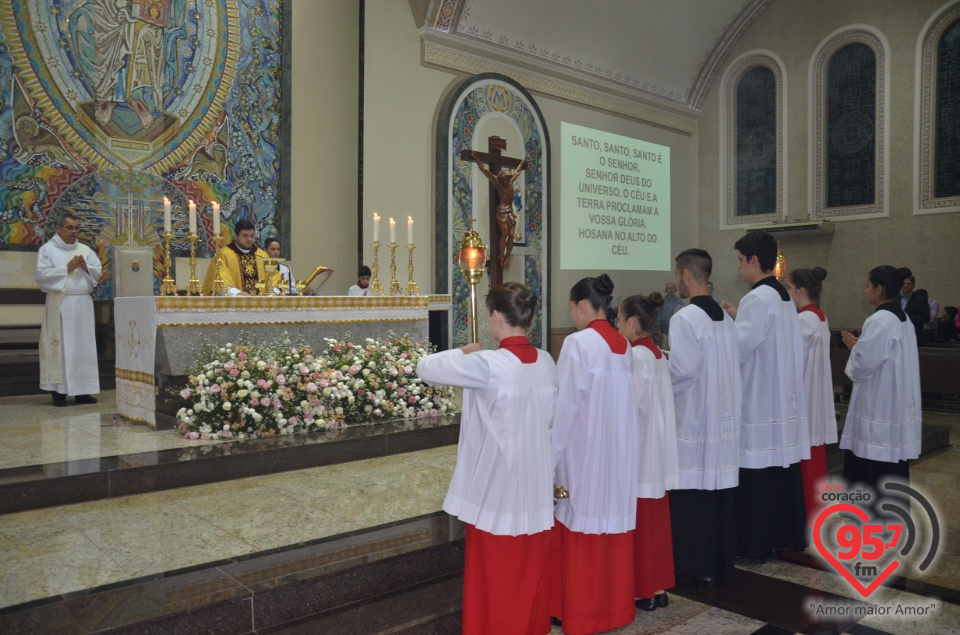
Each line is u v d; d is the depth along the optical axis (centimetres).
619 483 296
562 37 1123
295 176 936
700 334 353
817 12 1240
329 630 286
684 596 352
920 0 1133
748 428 386
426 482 459
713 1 1234
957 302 1109
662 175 1327
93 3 789
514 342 284
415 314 690
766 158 1312
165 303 542
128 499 419
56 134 771
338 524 372
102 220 794
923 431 695
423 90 1000
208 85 865
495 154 929
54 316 666
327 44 967
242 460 470
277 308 593
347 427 567
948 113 1119
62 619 261
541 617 292
